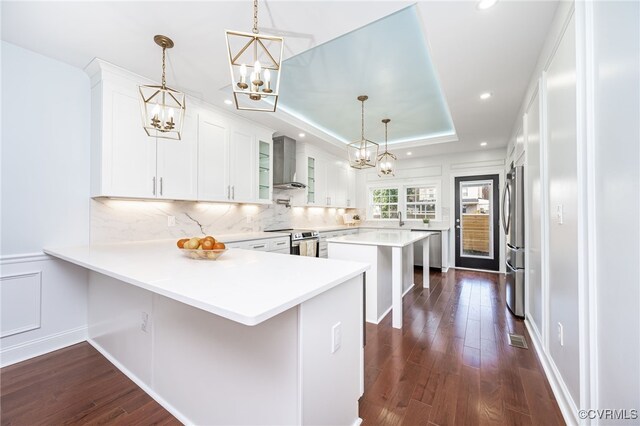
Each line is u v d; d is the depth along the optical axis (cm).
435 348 220
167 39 192
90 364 198
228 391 124
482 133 408
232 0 155
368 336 243
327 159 545
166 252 194
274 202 454
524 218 276
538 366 194
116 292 196
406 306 321
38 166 213
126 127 239
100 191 225
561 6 152
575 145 133
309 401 106
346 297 133
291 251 396
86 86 238
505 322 272
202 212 334
